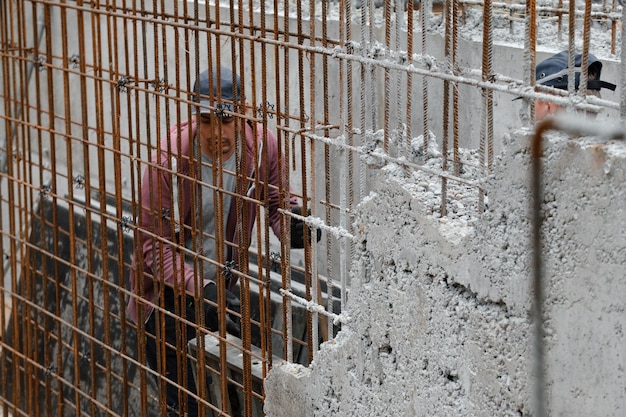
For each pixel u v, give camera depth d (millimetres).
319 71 6770
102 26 8516
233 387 5754
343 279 4863
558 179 3613
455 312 4156
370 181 5516
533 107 3838
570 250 3609
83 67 6145
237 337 5934
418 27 6645
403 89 6336
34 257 7047
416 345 4367
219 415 5582
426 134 4484
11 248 7238
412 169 4402
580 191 3541
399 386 4488
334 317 4844
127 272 7961
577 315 3621
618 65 5949
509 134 3803
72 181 6418
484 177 4039
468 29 6664
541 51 6320
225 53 7445
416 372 4379
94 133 8836
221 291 5422
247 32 7191
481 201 4047
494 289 3930
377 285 4559
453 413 4203
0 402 8312
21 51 6918
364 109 4566
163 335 5879
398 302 4441
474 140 6195
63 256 8719
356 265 4680
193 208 5531
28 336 7238
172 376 6453
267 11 7289
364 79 4547
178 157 5551
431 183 4398
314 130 4879
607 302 3500
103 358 7996
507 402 3943
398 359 4484
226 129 6023
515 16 6824
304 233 5008
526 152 3725
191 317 6172
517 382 3889
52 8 9062
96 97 6090
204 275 6188
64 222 8883
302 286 6340
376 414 4637
